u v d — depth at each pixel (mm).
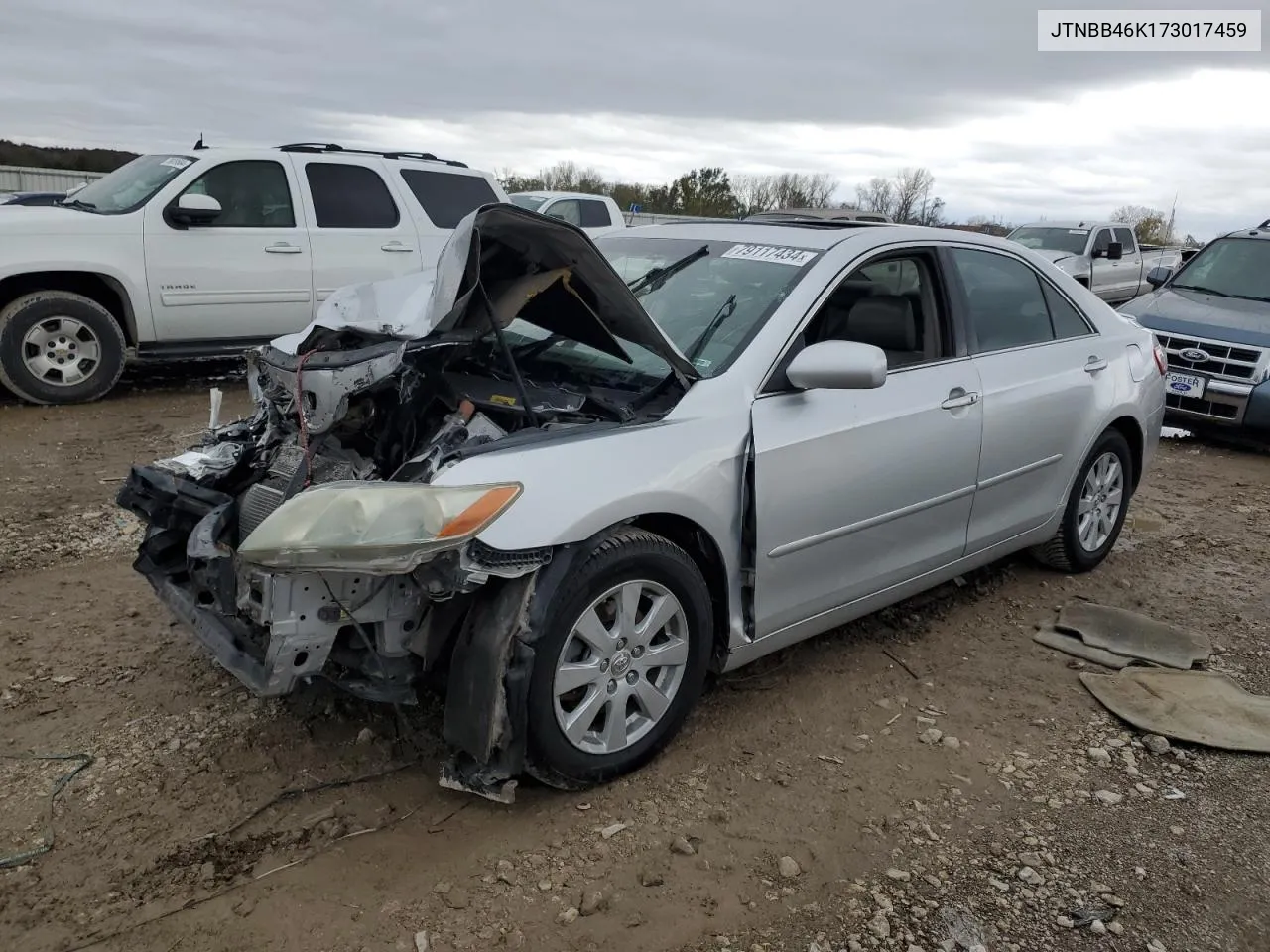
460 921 2525
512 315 3285
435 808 2961
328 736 3293
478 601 2807
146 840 2775
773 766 3291
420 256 9398
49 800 2934
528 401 3156
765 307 3580
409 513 2547
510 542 2664
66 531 5133
